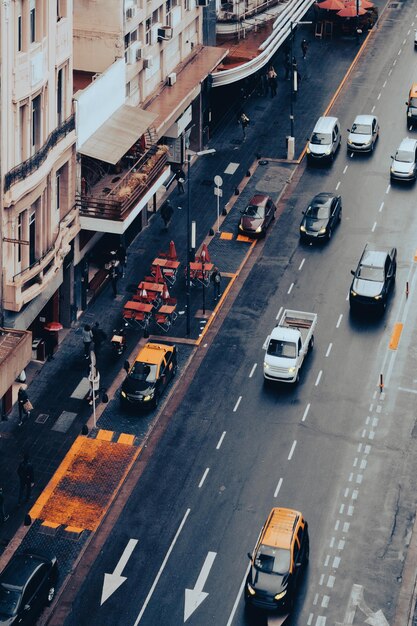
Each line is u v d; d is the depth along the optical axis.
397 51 149.38
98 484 87.12
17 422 92.38
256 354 99.69
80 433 91.50
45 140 91.25
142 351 95.69
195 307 105.25
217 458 89.31
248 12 139.00
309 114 135.75
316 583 79.00
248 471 88.06
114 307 105.00
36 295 91.75
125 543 82.44
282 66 145.62
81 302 103.62
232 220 117.19
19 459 89.19
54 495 86.19
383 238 114.31
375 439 90.94
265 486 86.75
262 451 89.81
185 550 81.75
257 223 114.25
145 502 85.56
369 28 154.50
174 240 114.19
